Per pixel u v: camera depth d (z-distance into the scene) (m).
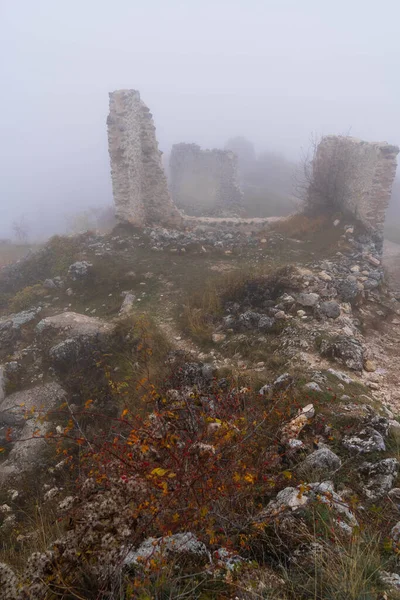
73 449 5.96
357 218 13.81
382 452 3.92
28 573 2.24
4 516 5.07
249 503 2.89
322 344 6.82
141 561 2.22
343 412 4.62
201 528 2.49
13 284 13.30
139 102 15.30
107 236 14.02
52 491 5.05
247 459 3.16
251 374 5.96
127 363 7.53
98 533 2.32
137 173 15.35
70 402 7.37
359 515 3.00
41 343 8.80
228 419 3.54
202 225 16.94
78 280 11.49
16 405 7.06
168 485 2.45
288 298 8.45
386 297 9.97
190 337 8.00
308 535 2.55
